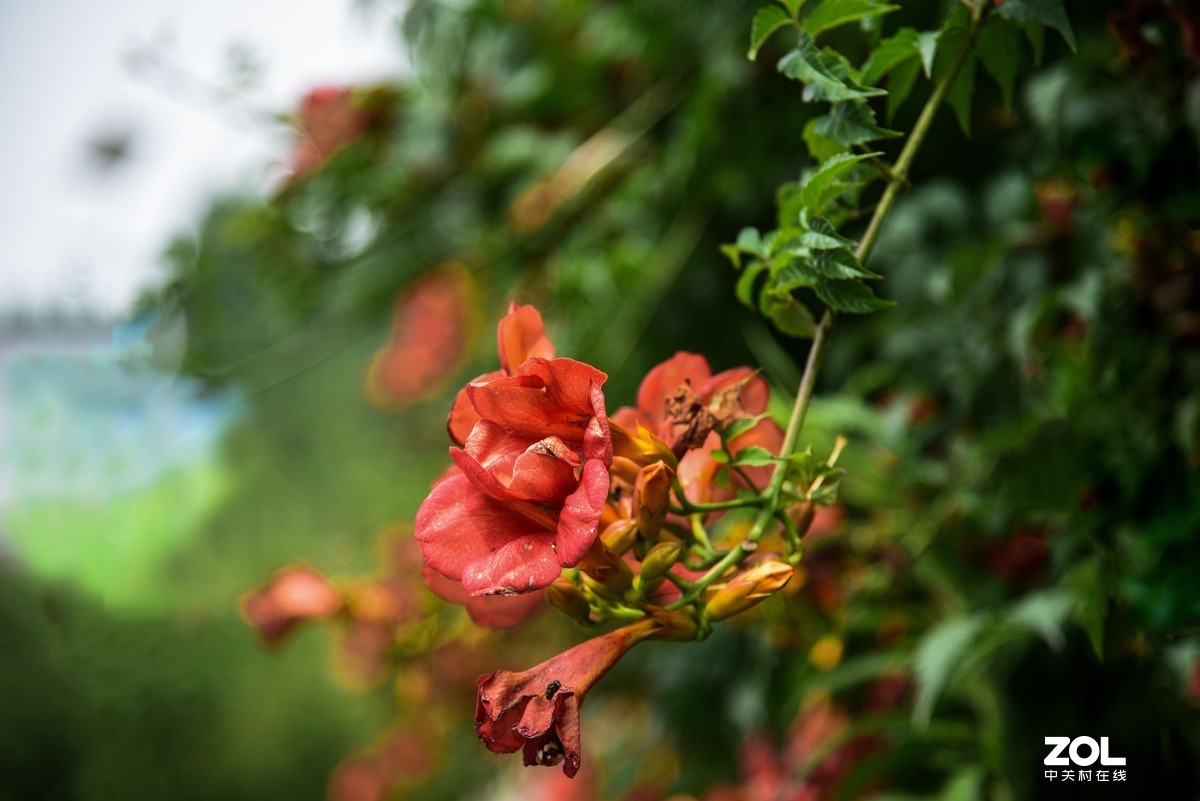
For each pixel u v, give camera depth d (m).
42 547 2.10
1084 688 0.83
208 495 2.35
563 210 1.24
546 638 1.32
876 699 0.99
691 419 0.55
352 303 1.48
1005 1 0.56
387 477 2.19
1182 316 0.72
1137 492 0.71
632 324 1.13
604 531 0.52
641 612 0.52
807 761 0.93
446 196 1.41
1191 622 0.68
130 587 2.24
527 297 1.31
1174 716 0.79
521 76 1.32
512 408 0.51
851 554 0.93
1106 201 0.73
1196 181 0.70
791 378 0.99
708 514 0.56
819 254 0.54
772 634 0.96
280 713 2.76
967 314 0.87
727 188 1.07
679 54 1.17
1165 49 0.69
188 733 2.56
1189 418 0.71
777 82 1.00
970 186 0.97
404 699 1.28
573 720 0.50
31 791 2.34
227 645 2.55
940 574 0.88
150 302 1.53
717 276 1.12
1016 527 0.83
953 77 0.58
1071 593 0.74
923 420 0.91
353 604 1.19
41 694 2.28
